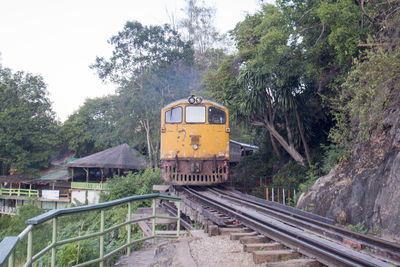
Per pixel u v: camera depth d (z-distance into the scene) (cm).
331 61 1474
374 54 916
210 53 3303
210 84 2016
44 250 420
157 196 730
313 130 2045
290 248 626
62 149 4725
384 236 804
